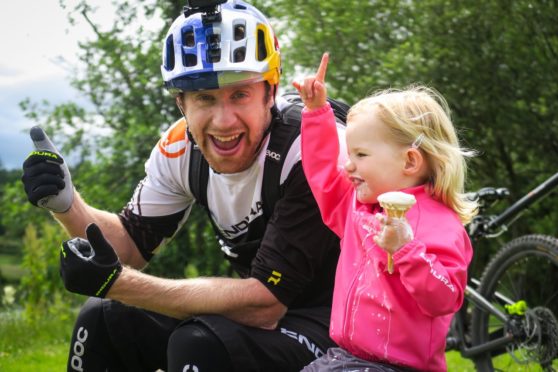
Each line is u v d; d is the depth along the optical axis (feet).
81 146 40.98
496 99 26.25
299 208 8.68
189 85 8.43
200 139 8.77
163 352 9.33
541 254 13.53
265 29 8.77
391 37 27.61
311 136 8.26
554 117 25.94
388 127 7.52
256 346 8.42
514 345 13.79
